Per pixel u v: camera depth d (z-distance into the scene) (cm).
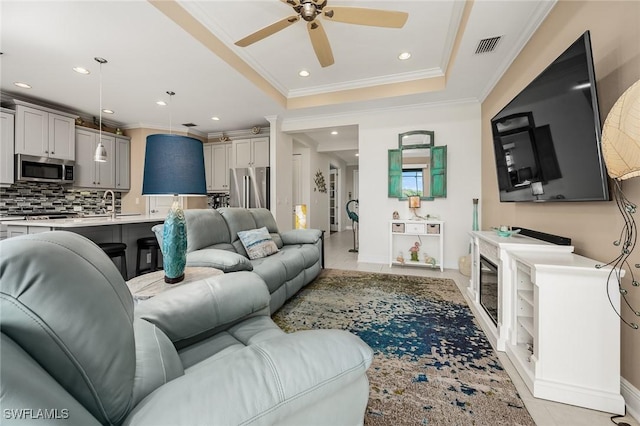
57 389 42
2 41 244
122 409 53
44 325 45
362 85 386
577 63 151
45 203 429
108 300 59
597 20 155
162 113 455
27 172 374
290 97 427
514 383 145
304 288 303
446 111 401
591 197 148
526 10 209
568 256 158
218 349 104
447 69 327
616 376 126
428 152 406
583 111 150
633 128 100
